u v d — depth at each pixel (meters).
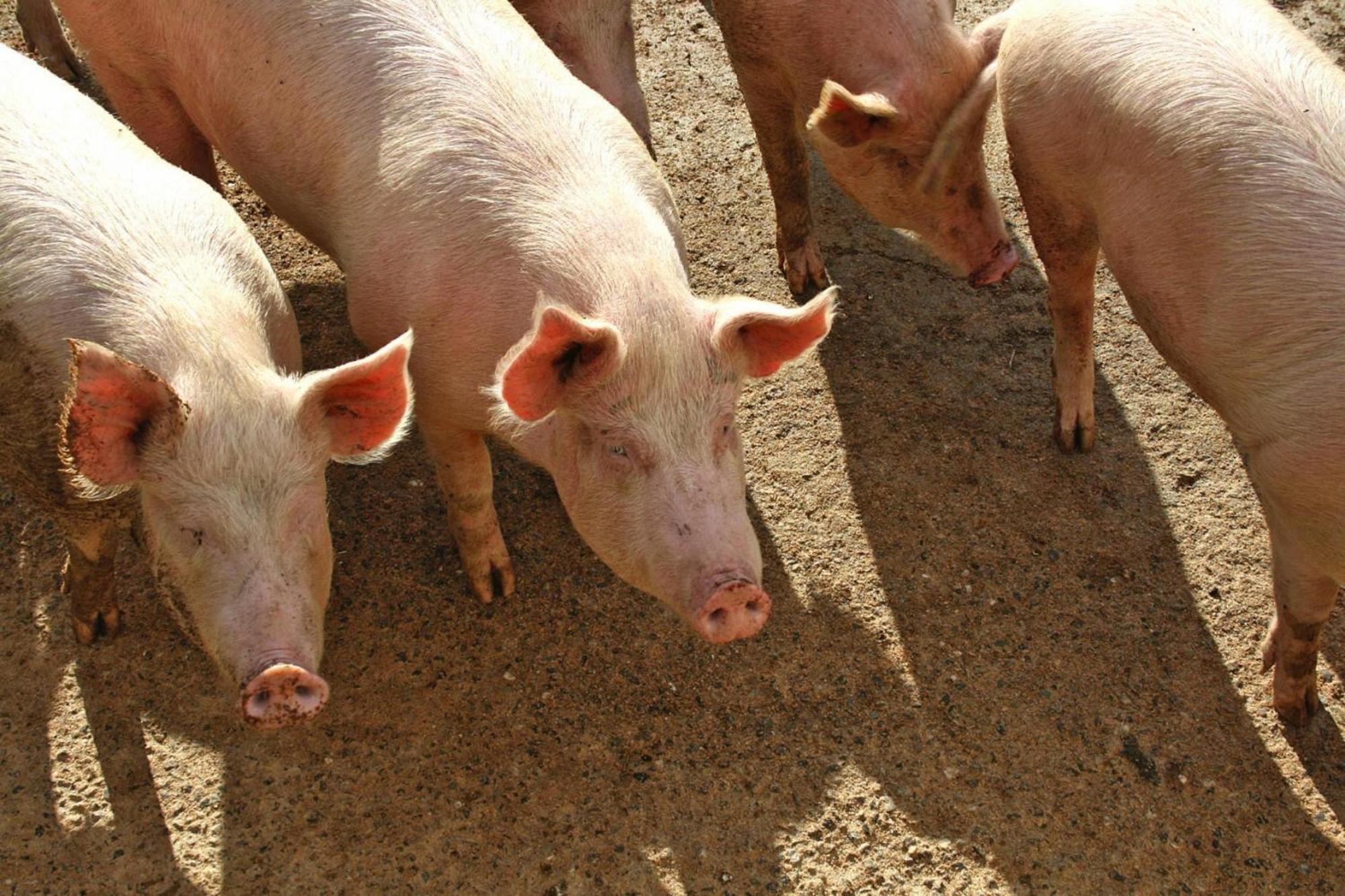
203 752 3.44
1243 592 3.66
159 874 3.33
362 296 3.38
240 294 3.29
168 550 3.12
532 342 3.04
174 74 3.63
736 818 3.41
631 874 3.35
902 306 4.05
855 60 3.72
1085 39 3.47
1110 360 3.96
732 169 4.26
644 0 4.66
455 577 3.65
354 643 3.56
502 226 3.26
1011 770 3.46
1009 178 4.24
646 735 3.48
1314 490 3.26
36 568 3.62
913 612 3.63
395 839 3.37
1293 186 3.26
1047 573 3.68
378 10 3.45
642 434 3.13
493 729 3.48
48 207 3.27
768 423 3.86
